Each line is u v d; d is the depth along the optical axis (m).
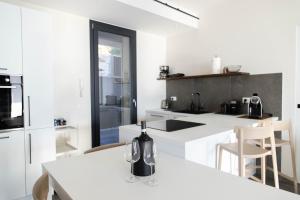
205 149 1.85
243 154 1.94
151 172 1.14
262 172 2.28
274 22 2.98
